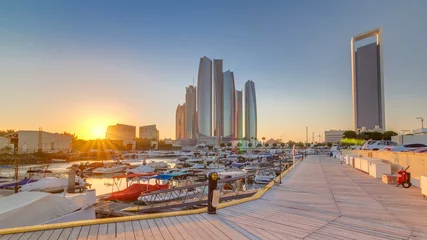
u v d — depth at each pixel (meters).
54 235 5.23
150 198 20.33
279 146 163.00
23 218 10.48
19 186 25.80
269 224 6.38
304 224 6.42
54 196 11.88
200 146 156.25
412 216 7.21
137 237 5.21
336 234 5.70
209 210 7.22
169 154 114.62
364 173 19.31
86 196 16.25
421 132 51.22
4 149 75.25
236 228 5.99
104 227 5.81
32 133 89.88
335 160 38.16
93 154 101.38
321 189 12.02
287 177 16.95
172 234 5.44
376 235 5.64
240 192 19.66
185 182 30.72
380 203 8.93
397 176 13.10
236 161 63.12
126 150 150.25
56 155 81.44
